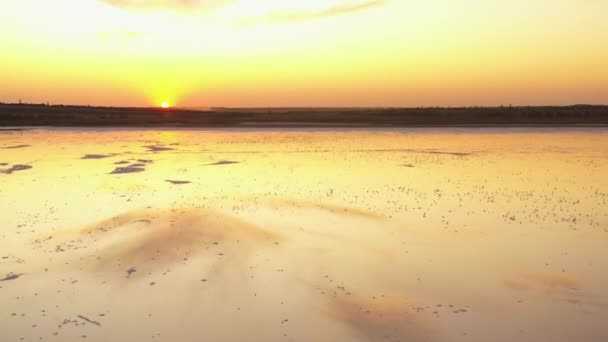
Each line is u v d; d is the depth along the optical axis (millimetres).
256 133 45438
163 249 10195
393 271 9031
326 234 11461
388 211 13914
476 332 6672
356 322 6980
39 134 42562
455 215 13477
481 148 31797
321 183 18625
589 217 13297
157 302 7582
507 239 11125
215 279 8531
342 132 46594
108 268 9055
